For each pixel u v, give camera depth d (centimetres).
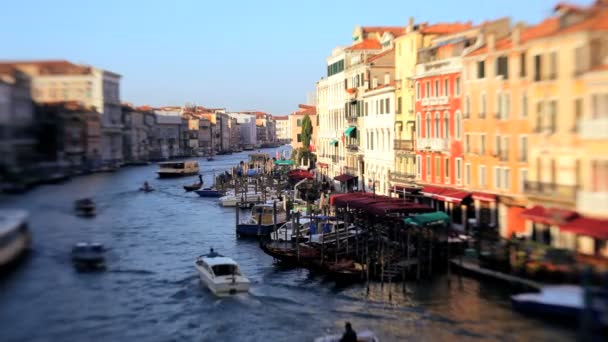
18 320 1141
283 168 10425
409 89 4997
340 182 7106
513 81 3441
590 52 2650
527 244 2892
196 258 3903
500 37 3800
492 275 3055
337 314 2897
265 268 3853
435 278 3281
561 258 2567
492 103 3697
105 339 1669
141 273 3106
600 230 2456
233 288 3166
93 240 1405
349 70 6838
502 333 2422
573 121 2761
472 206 4019
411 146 4978
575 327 2295
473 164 3966
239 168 11000
